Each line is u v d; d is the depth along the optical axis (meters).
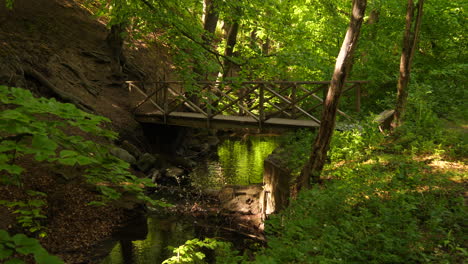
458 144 6.38
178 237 7.27
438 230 3.62
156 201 2.96
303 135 8.73
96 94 12.52
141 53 16.52
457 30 10.06
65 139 2.22
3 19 11.84
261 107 10.05
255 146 16.55
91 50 13.82
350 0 11.72
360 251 3.30
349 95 11.30
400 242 3.29
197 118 11.37
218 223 8.12
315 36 11.96
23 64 10.64
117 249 6.52
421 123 7.68
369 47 10.75
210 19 13.64
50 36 12.90
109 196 2.64
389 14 11.02
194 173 11.80
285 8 11.45
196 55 7.48
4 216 5.97
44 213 6.59
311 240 3.57
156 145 13.13
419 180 4.75
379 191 4.66
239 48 9.85
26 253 1.48
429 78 10.29
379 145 7.17
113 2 7.37
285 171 7.42
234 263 3.54
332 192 4.65
